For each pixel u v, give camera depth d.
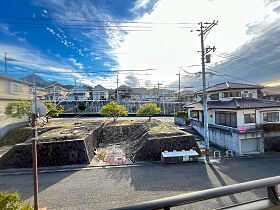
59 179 8.84
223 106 15.41
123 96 47.56
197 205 6.37
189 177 8.84
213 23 10.30
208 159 11.01
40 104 5.61
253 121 14.20
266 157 12.32
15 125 13.37
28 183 8.47
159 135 13.40
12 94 13.31
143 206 1.01
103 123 20.98
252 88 16.52
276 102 14.93
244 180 8.50
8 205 4.02
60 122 21.55
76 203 6.70
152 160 11.55
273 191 1.34
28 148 11.01
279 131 13.97
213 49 10.90
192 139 12.76
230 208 1.26
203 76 11.36
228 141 14.04
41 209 6.20
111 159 12.11
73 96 42.69
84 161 11.05
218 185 7.98
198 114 20.44
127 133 18.92
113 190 7.62
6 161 10.42
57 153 11.03
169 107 37.09
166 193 7.32
